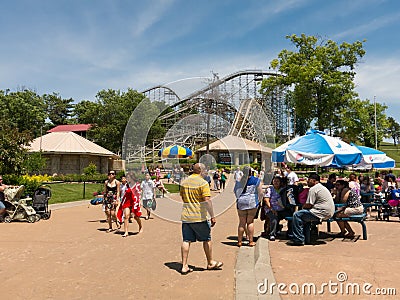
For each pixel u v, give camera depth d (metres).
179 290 5.53
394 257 7.43
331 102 37.66
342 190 9.83
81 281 6.00
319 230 10.96
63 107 102.19
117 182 11.10
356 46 38.06
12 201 12.71
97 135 60.50
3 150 20.64
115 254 7.93
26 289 5.61
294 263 6.95
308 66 37.62
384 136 54.97
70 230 11.06
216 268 6.69
